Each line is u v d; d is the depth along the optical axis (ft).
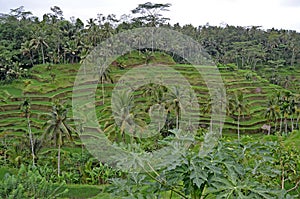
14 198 22.07
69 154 69.87
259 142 14.52
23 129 88.89
